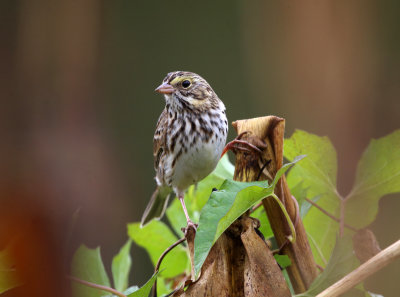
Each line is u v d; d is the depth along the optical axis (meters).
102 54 5.74
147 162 5.26
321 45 4.71
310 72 4.70
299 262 3.61
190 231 3.61
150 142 5.43
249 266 3.57
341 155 4.13
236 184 3.37
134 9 5.90
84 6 5.65
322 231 3.64
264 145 3.61
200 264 3.14
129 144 5.41
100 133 5.41
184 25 5.77
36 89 5.43
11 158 4.43
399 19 4.66
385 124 4.25
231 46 5.62
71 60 5.55
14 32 5.54
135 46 5.84
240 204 3.36
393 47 4.64
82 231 4.13
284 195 3.61
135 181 5.03
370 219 3.63
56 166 4.34
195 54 5.77
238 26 5.58
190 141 3.78
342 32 4.68
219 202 3.30
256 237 3.59
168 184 3.80
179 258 3.66
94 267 3.62
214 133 3.78
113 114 5.56
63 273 3.47
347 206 3.63
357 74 4.56
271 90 5.11
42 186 3.81
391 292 3.70
